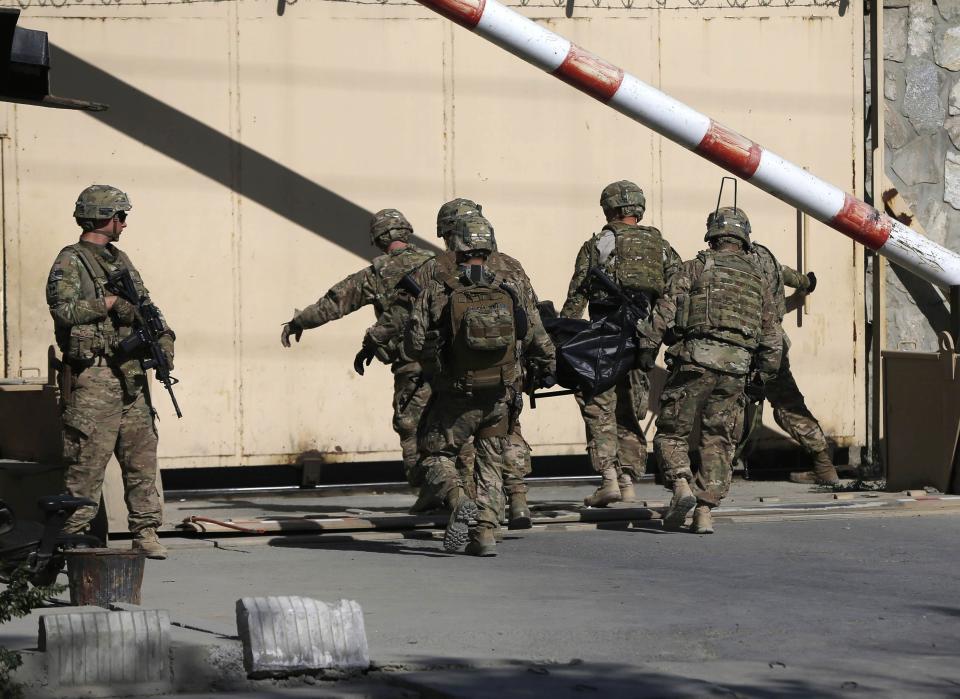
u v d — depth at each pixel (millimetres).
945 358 41156
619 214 38594
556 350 36125
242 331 43344
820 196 42938
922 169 49781
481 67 44938
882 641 22203
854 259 47781
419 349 31047
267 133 43531
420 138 44562
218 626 20766
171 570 29531
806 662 20531
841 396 47781
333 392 43969
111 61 42469
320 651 19359
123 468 30656
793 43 47250
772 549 32500
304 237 43812
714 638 22297
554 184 45531
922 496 40531
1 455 34375
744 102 46969
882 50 48031
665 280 38125
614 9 46125
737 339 34750
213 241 43156
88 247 29922
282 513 39156
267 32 43469
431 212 44750
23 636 19656
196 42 43000
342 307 36406
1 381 35812
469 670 19594
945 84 49719
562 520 36531
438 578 28297
